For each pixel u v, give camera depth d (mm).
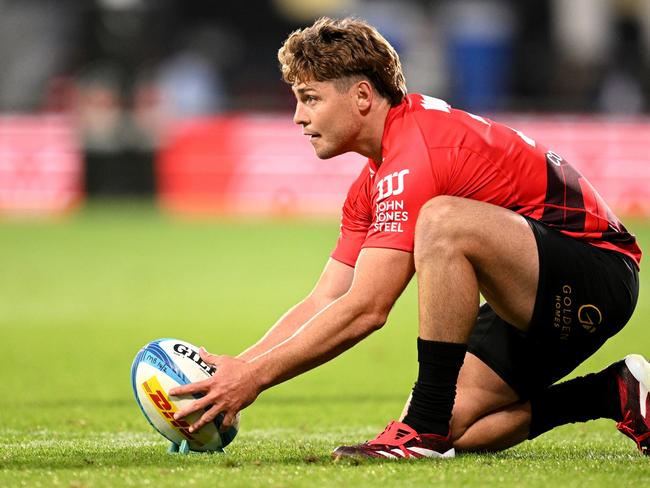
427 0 91500
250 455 13984
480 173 13453
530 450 14938
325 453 14242
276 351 13219
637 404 14070
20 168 63812
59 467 13023
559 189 13758
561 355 13891
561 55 82562
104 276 43844
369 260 13266
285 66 13867
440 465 12773
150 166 64750
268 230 59312
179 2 96812
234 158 64312
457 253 12984
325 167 63750
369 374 25141
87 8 80500
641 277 43719
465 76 80125
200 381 13305
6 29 96500
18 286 41344
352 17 14219
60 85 77562
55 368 25703
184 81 81500
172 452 14078
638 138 61594
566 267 13312
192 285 41625
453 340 13188
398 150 13422
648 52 85250
